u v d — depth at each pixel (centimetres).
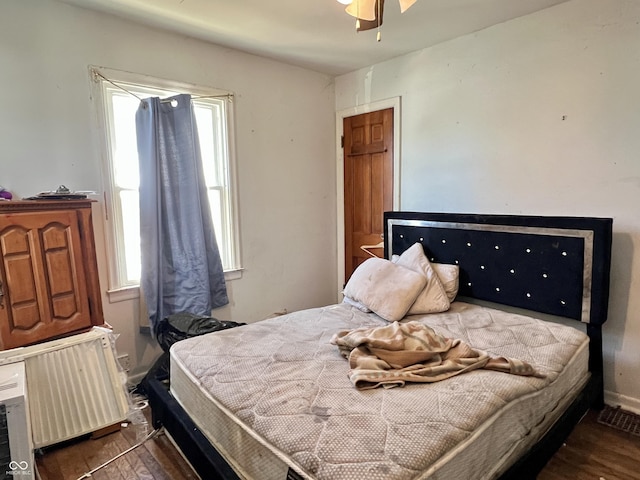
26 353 194
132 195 272
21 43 218
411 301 246
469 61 280
